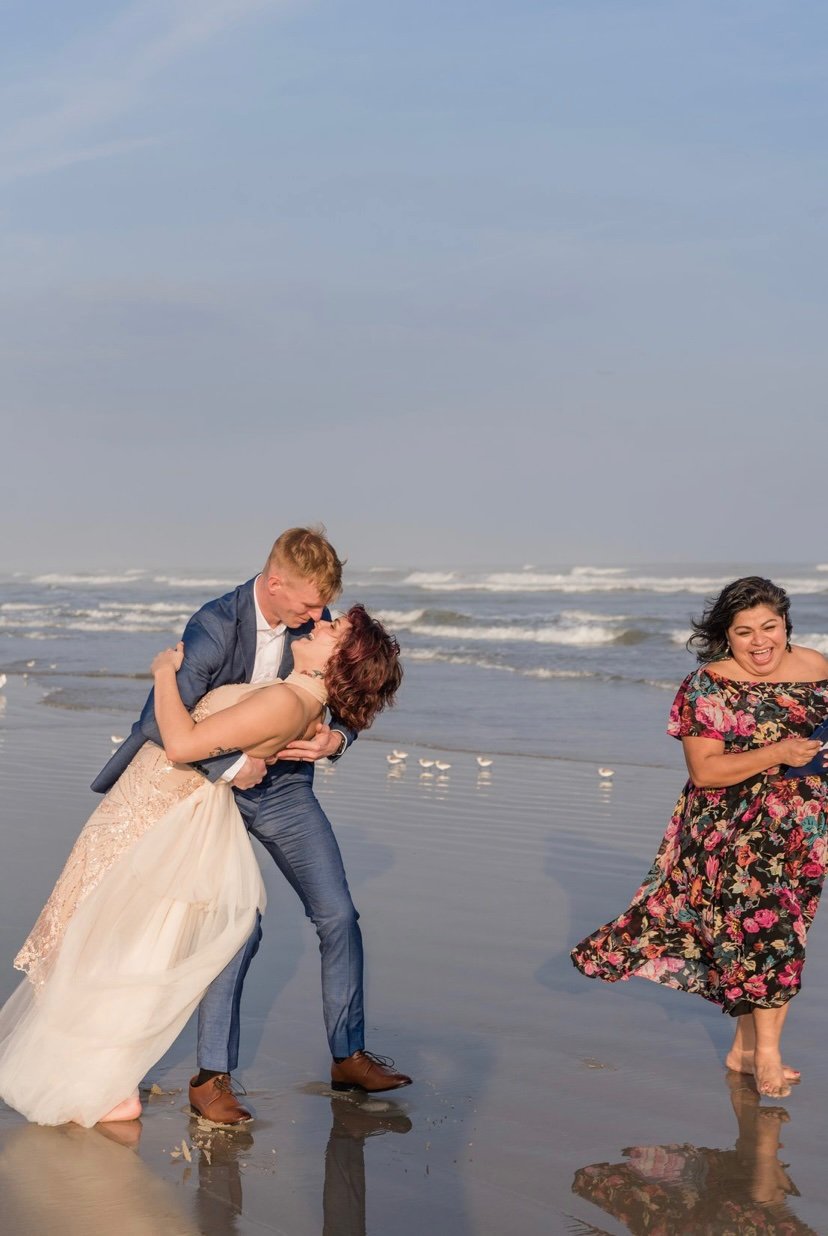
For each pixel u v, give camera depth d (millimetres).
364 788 10211
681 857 4188
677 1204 3234
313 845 4066
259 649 3926
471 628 32781
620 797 9766
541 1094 4000
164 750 3824
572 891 6734
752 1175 3420
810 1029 4648
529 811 9148
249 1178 3381
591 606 47625
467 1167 3453
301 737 3891
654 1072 4207
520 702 17047
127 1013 3717
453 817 8922
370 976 5238
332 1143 3613
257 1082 4094
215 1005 3857
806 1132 3715
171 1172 3412
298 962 5395
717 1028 4680
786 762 3988
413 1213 3172
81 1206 3201
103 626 38031
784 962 3977
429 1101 3934
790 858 4055
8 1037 3879
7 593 80688
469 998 4961
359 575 111688
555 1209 3205
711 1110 3885
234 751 3760
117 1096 3725
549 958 5508
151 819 3812
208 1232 3062
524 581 83938
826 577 77875
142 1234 3045
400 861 7488
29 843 7613
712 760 4094
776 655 4133
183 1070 4246
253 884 3889
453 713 15852
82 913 3775
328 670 3830
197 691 3846
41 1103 3709
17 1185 3330
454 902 6484
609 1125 3754
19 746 12375
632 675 20438
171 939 3789
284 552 3811
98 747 12281
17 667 22953
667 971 4320
